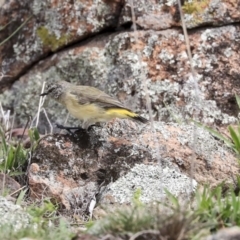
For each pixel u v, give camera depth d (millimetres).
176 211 7672
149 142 10758
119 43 12898
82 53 13227
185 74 12609
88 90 11172
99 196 10219
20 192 10352
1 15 14062
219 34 12664
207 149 10836
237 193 10172
